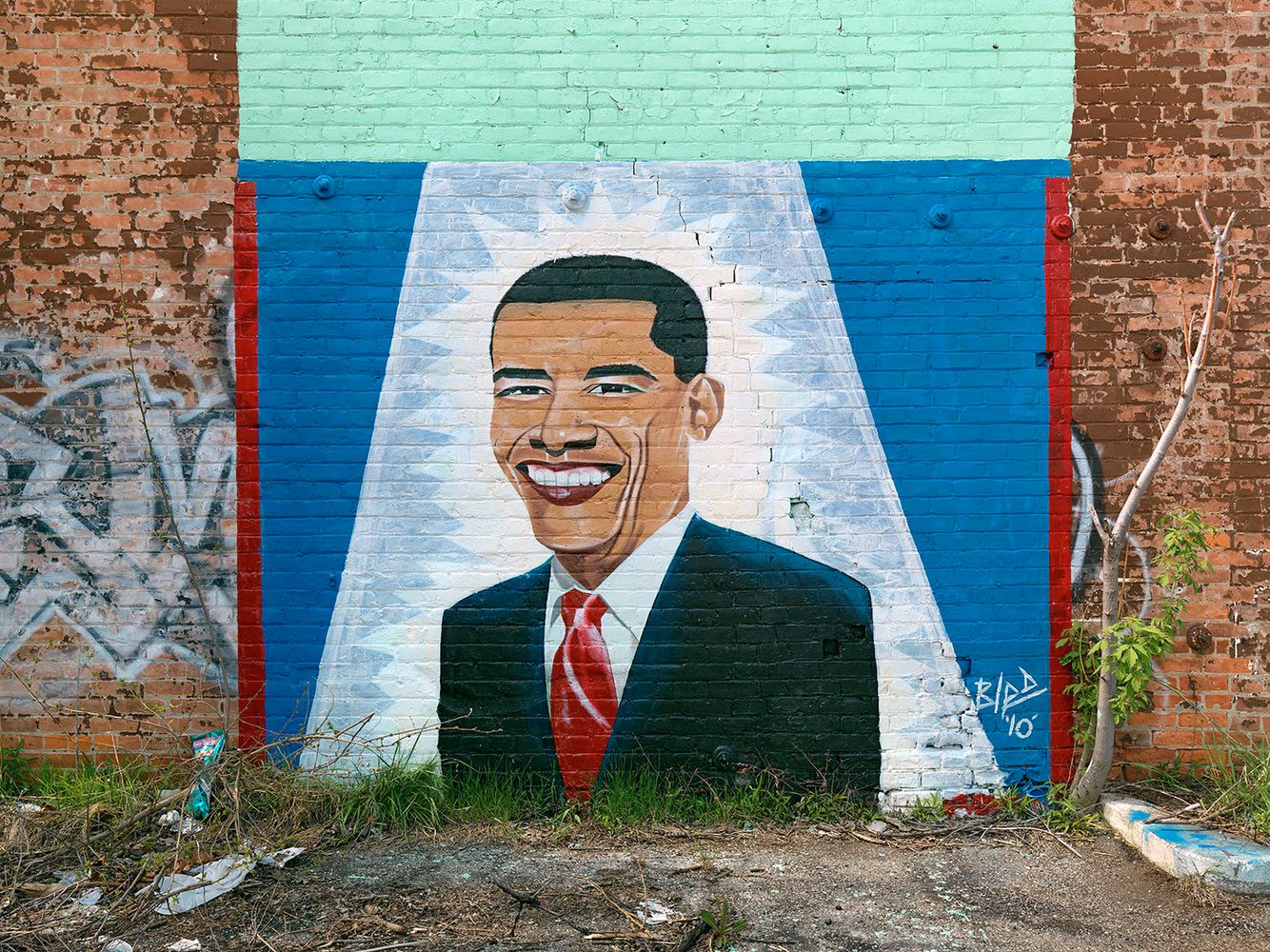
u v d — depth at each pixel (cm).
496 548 525
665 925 410
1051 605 523
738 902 432
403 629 523
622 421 524
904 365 525
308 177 522
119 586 522
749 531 525
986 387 525
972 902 435
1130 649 475
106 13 519
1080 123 524
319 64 521
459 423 525
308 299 523
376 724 522
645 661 524
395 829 496
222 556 523
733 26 523
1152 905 432
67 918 412
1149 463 466
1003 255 525
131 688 522
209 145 521
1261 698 523
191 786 482
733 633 523
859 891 444
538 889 440
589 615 525
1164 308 525
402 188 523
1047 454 525
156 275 521
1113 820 498
